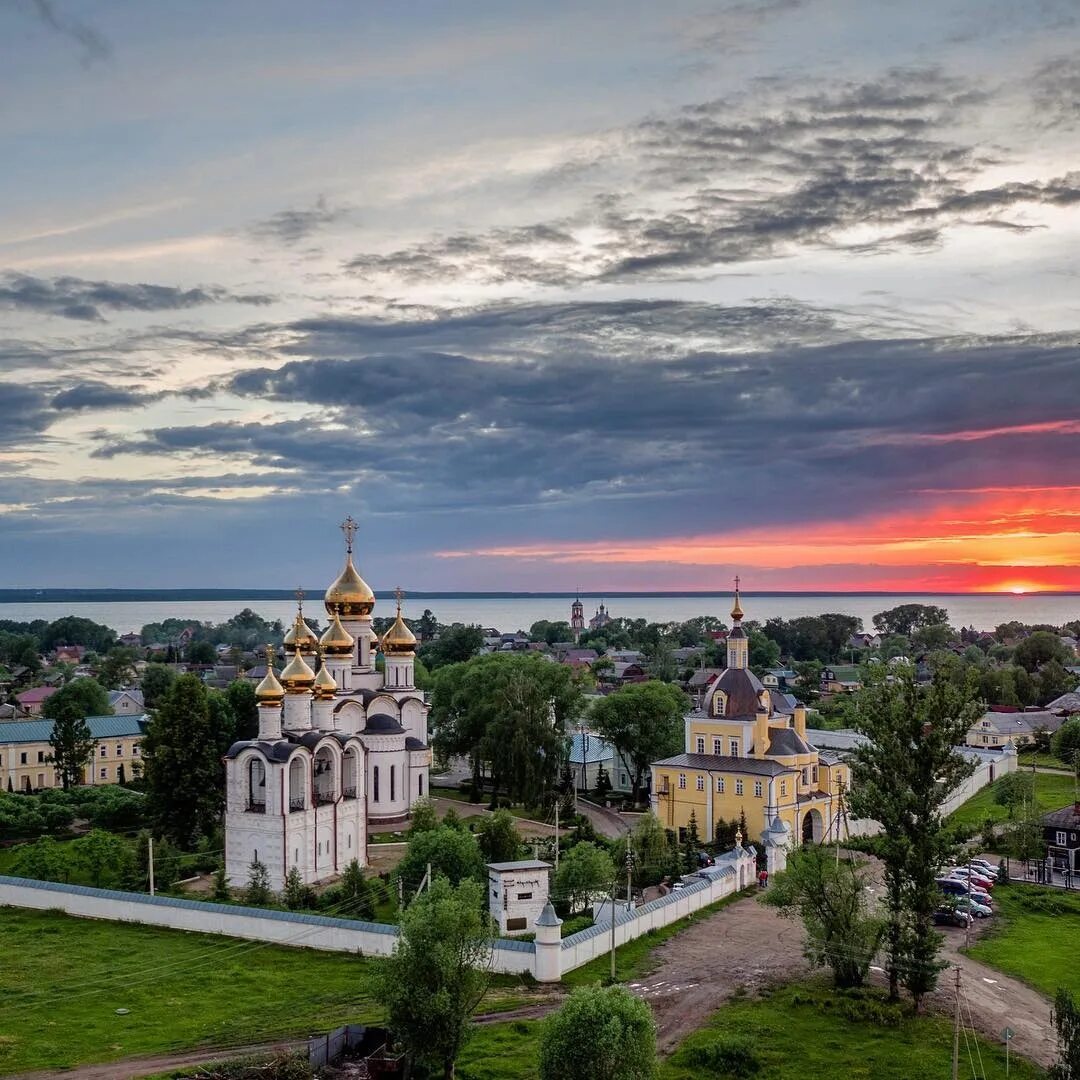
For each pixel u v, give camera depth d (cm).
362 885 10588
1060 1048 6738
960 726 8600
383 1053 7188
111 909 10019
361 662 15550
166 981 8556
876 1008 7994
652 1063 6438
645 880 11181
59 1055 7288
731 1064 7181
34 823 14150
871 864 12112
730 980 8594
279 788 11244
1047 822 12331
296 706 11994
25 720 19538
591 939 8938
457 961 7044
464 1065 7125
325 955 9106
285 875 11175
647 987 8444
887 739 8662
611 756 17562
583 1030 6353
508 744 15450
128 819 14538
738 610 14138
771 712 14188
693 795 13700
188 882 11619
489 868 9806
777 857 11375
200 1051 7350
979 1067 7275
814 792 13862
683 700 19825
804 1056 7369
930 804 8512
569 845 12450
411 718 15262
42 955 9119
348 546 15712
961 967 9031
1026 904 10812
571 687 17588
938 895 8381
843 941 8481
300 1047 7281
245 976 8644
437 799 16512
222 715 15488
